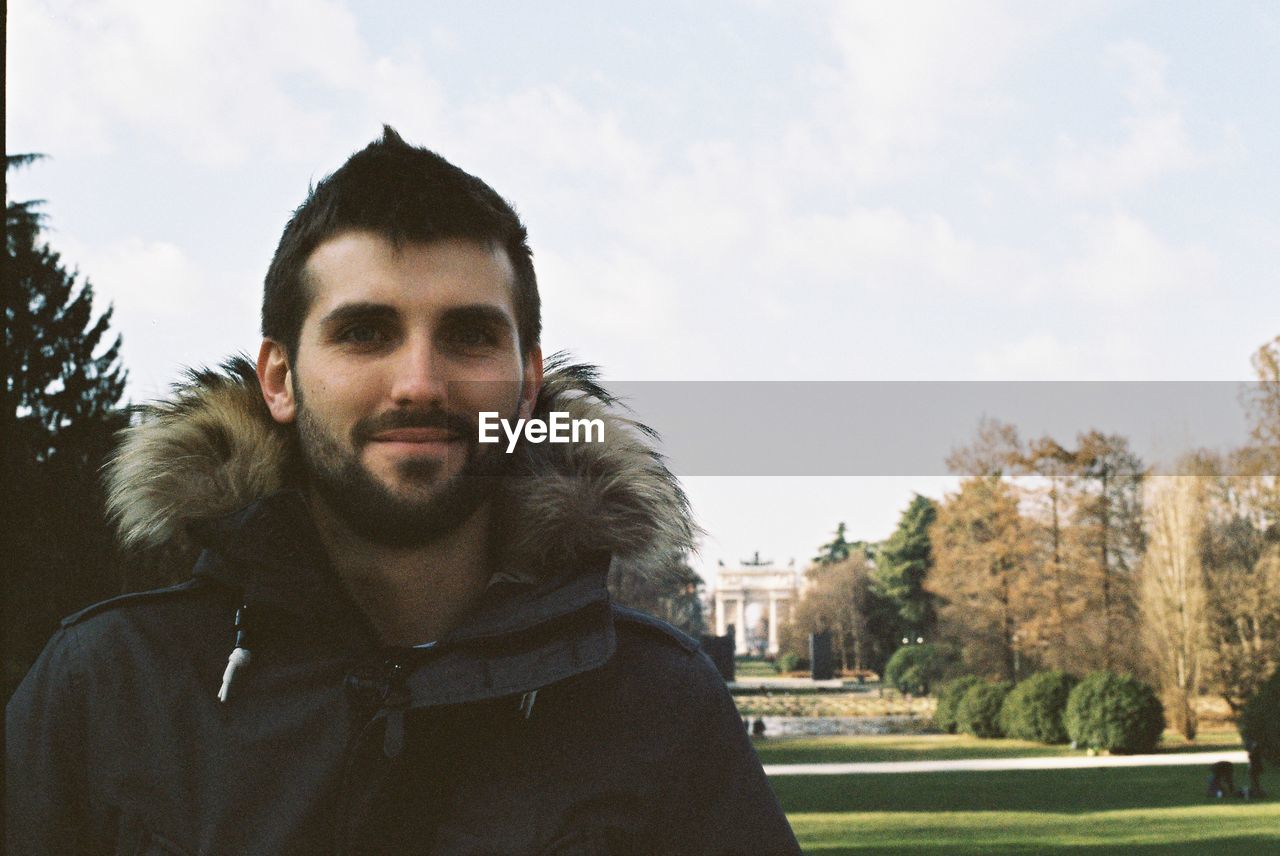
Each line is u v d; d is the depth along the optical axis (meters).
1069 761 33.69
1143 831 17.95
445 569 1.79
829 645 81.31
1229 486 44.31
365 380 1.68
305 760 1.65
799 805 21.92
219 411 1.84
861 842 16.69
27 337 23.42
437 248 1.71
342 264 1.71
